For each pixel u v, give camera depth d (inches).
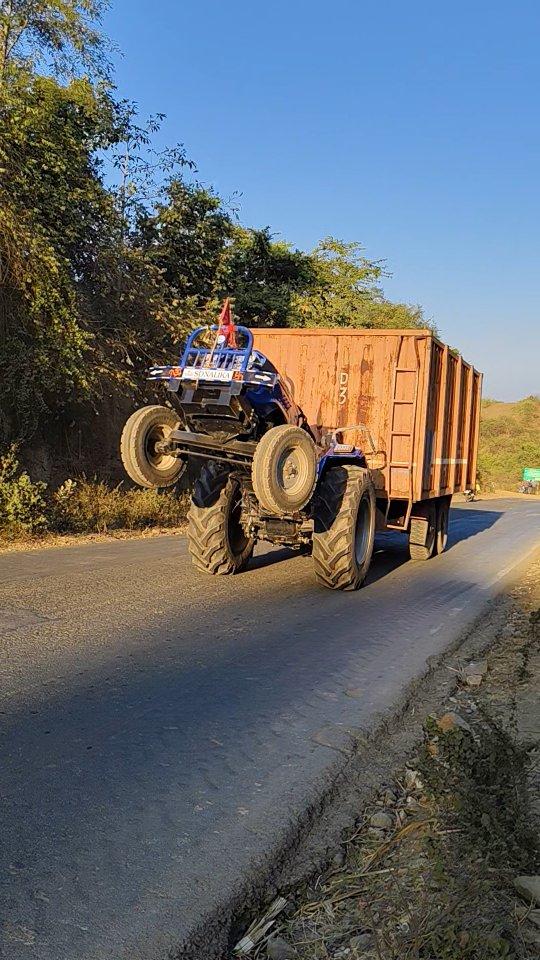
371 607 309.9
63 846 121.2
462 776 140.2
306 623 274.1
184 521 573.9
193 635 246.4
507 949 96.3
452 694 212.2
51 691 187.6
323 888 119.2
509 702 204.1
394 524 406.3
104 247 585.9
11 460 464.1
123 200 673.0
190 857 120.9
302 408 404.8
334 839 133.0
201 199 719.7
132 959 97.1
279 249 932.0
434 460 431.5
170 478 307.1
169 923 104.7
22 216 460.4
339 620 283.0
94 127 606.9
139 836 125.7
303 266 962.1
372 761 164.7
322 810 142.2
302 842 131.1
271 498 275.0
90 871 115.0
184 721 175.2
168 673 207.5
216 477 340.5
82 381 491.5
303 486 284.8
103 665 209.8
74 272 579.8
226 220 753.0
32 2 540.4
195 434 295.7
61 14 552.7
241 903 111.7
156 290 647.1
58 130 522.3
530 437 3326.8
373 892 117.5
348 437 397.7
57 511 478.3
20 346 478.6
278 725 177.2
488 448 3213.6
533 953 100.0
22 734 161.9
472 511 981.2
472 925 104.4
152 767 150.9
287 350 408.8
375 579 380.8
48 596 287.1
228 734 169.8
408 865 124.0
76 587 305.9
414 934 103.2
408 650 248.4
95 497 519.2
